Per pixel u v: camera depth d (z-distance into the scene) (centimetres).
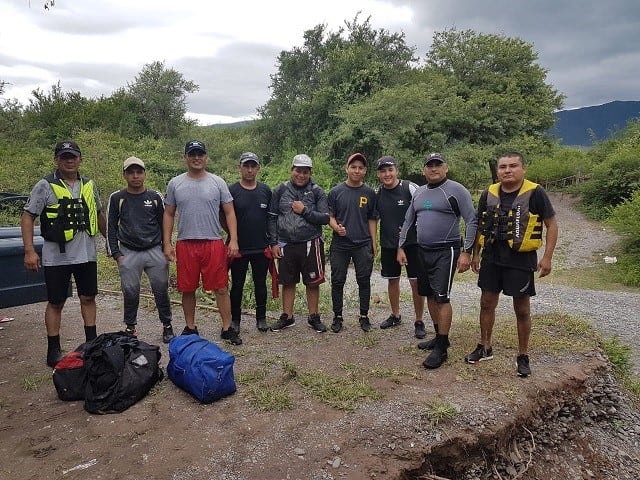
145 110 3459
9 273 455
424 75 2744
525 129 2784
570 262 1444
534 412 397
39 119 3058
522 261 410
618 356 541
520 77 2959
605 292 1098
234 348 495
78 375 385
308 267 529
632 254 1412
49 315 445
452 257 445
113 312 640
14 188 1522
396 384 411
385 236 541
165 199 479
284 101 2911
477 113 2500
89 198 445
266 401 375
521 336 429
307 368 443
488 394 397
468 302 901
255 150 3102
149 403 375
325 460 310
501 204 416
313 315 560
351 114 2283
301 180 513
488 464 356
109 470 296
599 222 1953
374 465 310
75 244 432
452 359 465
